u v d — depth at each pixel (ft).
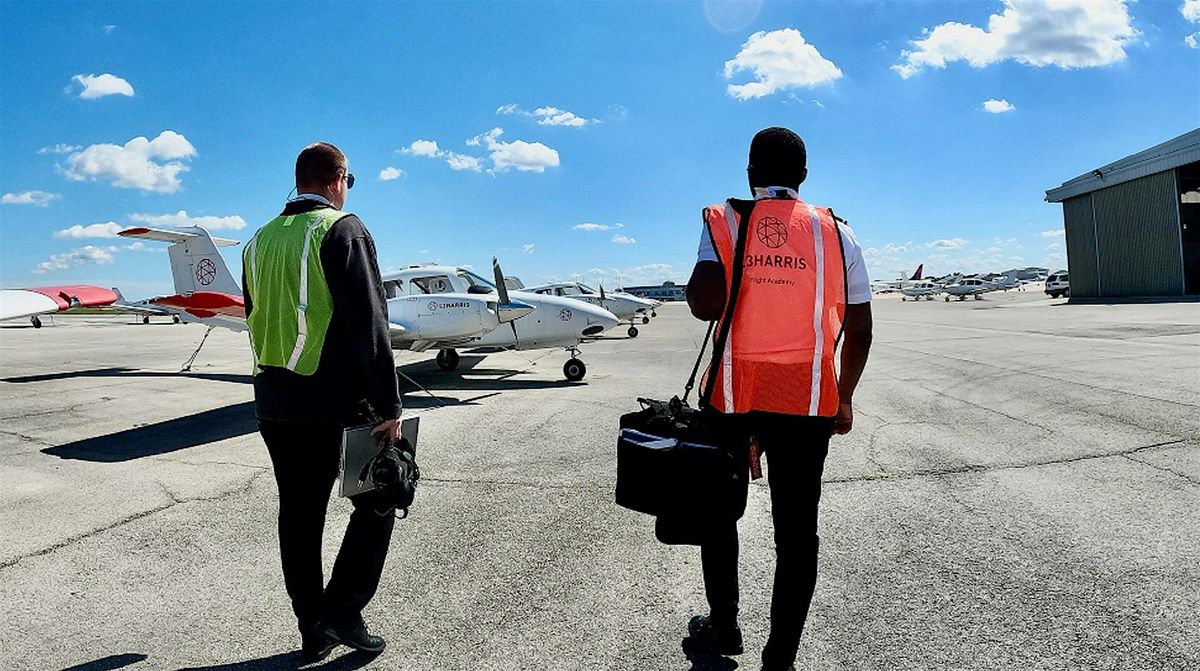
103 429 21.86
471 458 17.52
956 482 13.99
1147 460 14.85
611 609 8.80
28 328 108.68
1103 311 77.36
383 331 7.14
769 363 6.29
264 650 7.89
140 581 9.89
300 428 7.23
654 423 6.82
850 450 17.01
